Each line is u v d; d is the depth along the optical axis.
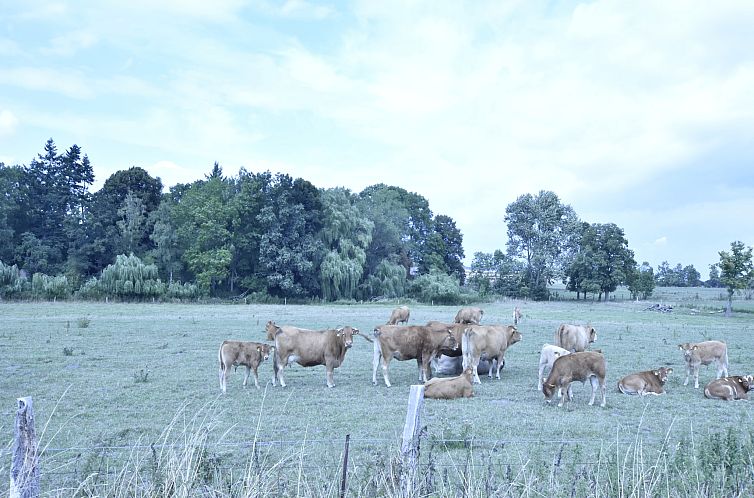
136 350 23.02
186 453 5.89
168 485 5.41
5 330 29.30
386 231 79.69
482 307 64.88
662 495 5.67
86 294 59.12
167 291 63.75
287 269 68.12
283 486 5.83
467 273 118.81
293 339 16.45
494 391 15.87
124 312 44.97
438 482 6.24
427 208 102.62
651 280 87.38
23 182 83.81
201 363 20.03
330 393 15.40
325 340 16.55
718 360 17.16
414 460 5.79
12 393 14.66
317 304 65.62
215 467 5.98
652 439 10.59
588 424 11.83
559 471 7.66
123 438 10.42
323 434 10.84
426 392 14.66
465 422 11.77
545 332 33.56
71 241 78.31
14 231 77.56
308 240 69.31
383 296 73.69
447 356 18.94
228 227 72.25
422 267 95.25
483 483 5.96
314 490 5.84
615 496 5.66
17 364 19.20
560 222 90.62
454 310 57.53
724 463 5.99
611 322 43.22
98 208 77.88
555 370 13.83
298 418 12.29
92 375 17.34
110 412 12.70
